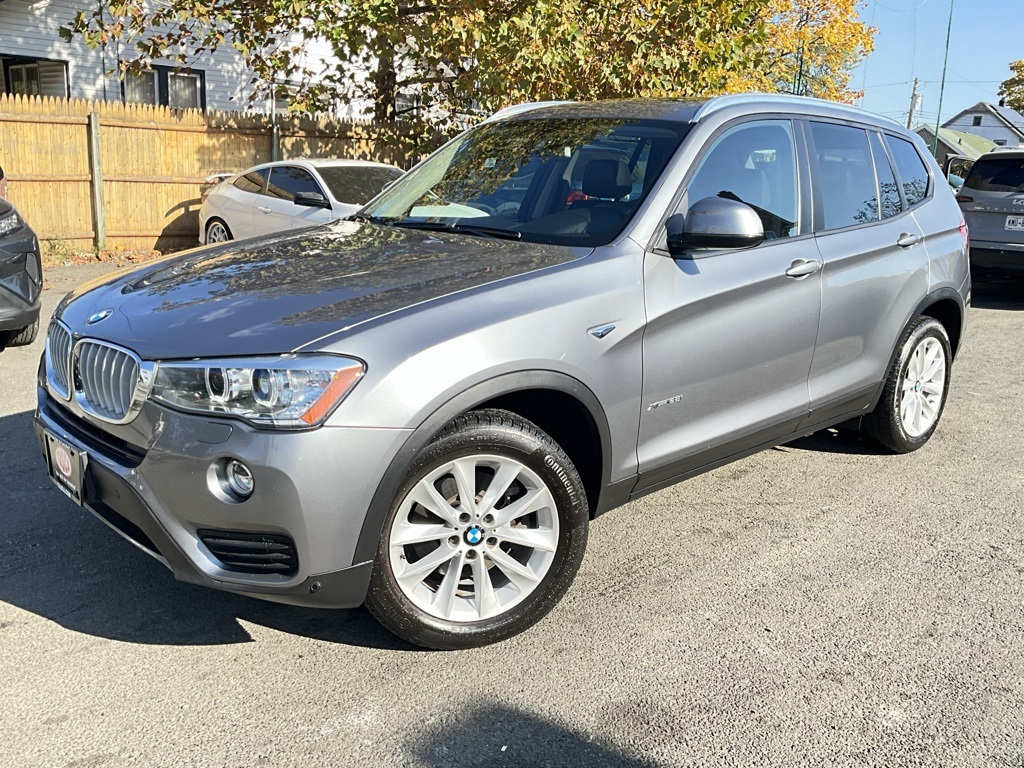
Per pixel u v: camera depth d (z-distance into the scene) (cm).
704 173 379
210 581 280
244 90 1819
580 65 1147
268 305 300
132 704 285
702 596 361
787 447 541
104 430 303
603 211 366
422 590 307
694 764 263
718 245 341
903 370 493
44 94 1694
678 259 357
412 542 298
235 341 278
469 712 285
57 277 1094
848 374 452
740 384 386
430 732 275
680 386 357
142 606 344
